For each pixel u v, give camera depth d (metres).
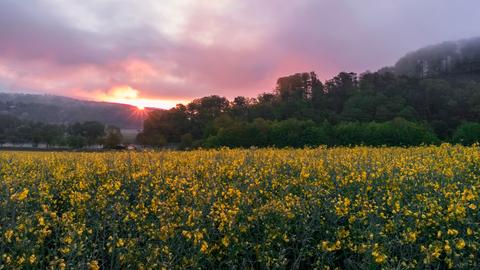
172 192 9.70
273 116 100.81
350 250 7.22
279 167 12.87
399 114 86.94
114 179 11.61
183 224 6.99
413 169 10.75
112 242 6.85
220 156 15.94
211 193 8.34
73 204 8.67
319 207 8.28
